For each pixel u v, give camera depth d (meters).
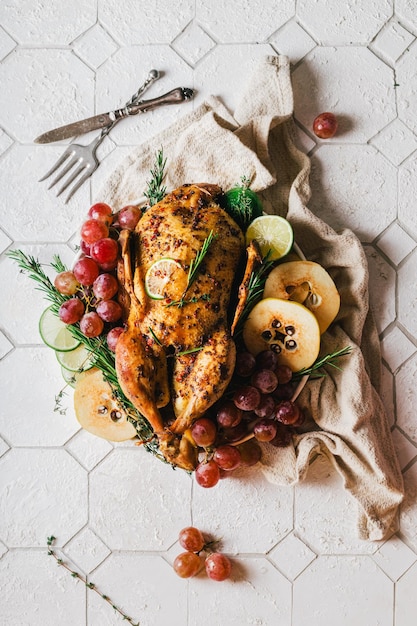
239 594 1.27
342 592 1.26
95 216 1.19
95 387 1.20
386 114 1.26
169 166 1.24
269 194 1.25
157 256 1.11
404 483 1.26
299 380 1.19
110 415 1.21
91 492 1.27
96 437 1.27
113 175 1.25
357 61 1.26
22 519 1.27
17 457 1.27
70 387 1.27
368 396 1.21
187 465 1.13
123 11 1.27
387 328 1.26
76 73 1.27
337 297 1.19
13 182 1.27
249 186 1.22
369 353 1.26
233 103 1.26
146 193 1.20
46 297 1.27
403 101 1.26
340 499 1.26
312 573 1.27
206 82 1.26
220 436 1.18
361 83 1.26
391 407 1.26
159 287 1.11
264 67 1.24
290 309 1.17
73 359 1.21
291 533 1.27
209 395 1.10
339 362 1.22
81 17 1.27
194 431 1.14
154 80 1.26
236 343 1.19
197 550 1.24
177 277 1.10
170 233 1.12
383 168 1.26
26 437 1.27
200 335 1.11
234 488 1.27
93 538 1.27
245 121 1.24
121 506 1.27
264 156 1.23
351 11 1.26
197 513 1.27
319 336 1.17
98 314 1.16
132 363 1.10
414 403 1.26
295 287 1.19
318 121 1.24
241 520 1.27
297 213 1.22
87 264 1.16
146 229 1.13
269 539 1.27
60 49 1.27
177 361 1.12
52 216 1.27
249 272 1.14
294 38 1.26
